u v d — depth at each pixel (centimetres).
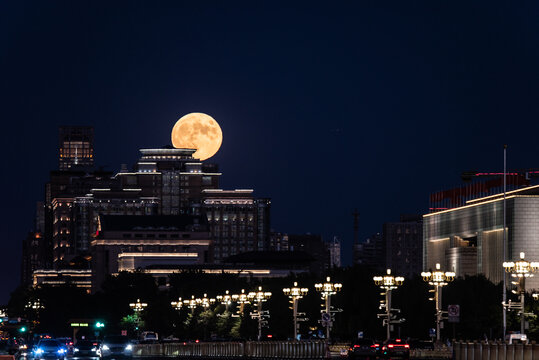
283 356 15975
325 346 13750
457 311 12125
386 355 13000
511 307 17075
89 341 14075
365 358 13088
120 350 16388
